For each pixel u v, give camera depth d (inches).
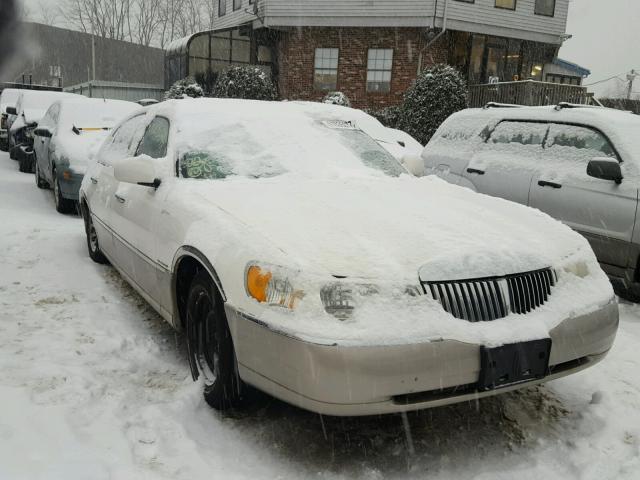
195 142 148.3
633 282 196.1
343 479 97.1
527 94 650.2
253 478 95.8
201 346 123.7
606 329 112.0
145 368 136.3
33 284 191.2
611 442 110.8
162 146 157.1
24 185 422.6
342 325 91.0
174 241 126.3
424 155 285.7
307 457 103.0
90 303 176.4
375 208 119.8
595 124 216.7
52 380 123.1
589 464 103.0
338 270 95.8
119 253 171.0
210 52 881.5
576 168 216.2
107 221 181.2
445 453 106.7
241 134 153.9
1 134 700.7
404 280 96.2
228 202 122.2
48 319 161.0
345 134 169.9
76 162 312.5
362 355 88.9
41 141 384.5
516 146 242.5
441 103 620.4
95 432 105.3
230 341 109.0
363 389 89.4
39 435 101.3
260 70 757.3
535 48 815.1
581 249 120.8
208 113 158.6
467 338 94.9
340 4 733.3
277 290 96.0
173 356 143.4
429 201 129.9
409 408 93.5
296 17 748.6
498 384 97.1
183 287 131.4
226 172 141.8
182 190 133.7
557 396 130.6
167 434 106.4
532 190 226.2
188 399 118.3
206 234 114.8
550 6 776.9
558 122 230.1
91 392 119.3
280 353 93.4
